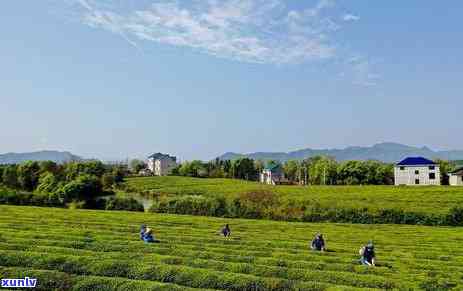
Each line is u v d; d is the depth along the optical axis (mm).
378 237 52469
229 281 28234
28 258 31578
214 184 157500
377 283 28844
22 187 118688
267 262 34000
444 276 32562
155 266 30250
